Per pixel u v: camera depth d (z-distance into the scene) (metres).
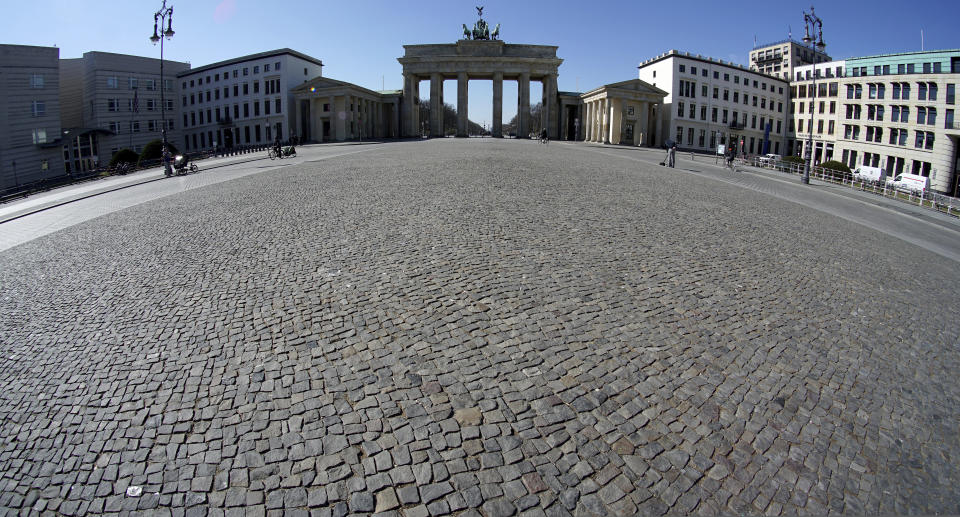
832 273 9.98
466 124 86.81
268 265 8.84
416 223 11.80
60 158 67.44
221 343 6.04
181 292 7.71
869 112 77.19
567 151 42.22
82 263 9.62
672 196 18.11
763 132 94.62
